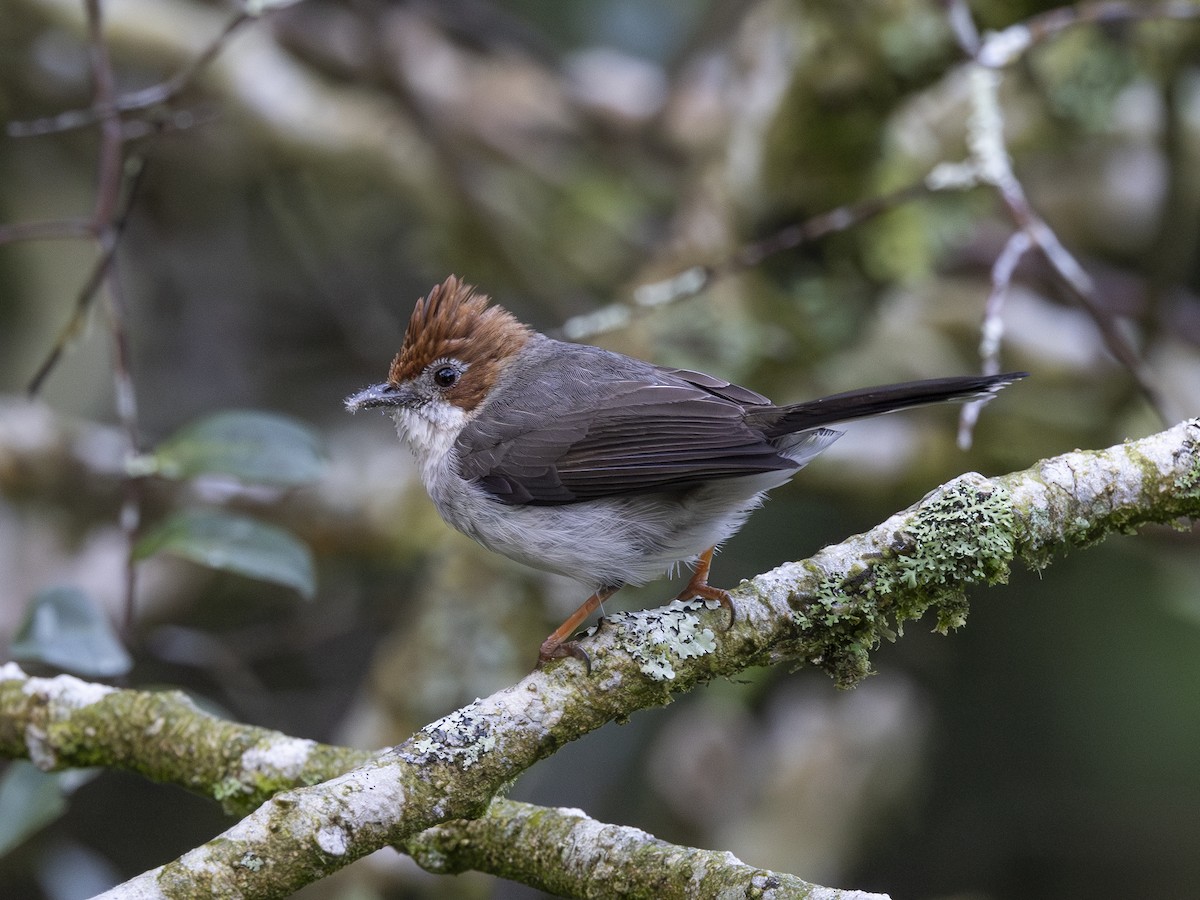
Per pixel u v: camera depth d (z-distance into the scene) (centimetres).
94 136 1266
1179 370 1252
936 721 1205
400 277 1455
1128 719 1175
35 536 1159
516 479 763
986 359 754
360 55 1255
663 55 1443
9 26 1238
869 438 1195
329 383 1338
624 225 1360
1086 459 602
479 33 1302
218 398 1297
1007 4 1016
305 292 1387
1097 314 796
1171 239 1120
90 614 714
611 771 1196
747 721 1186
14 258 1226
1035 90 1179
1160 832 1148
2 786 709
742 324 1097
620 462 742
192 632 1090
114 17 1252
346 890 984
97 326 1230
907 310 1262
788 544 1239
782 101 1055
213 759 653
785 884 532
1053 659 1198
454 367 825
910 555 589
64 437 1131
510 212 1348
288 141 1306
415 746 559
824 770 1122
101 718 672
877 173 1073
